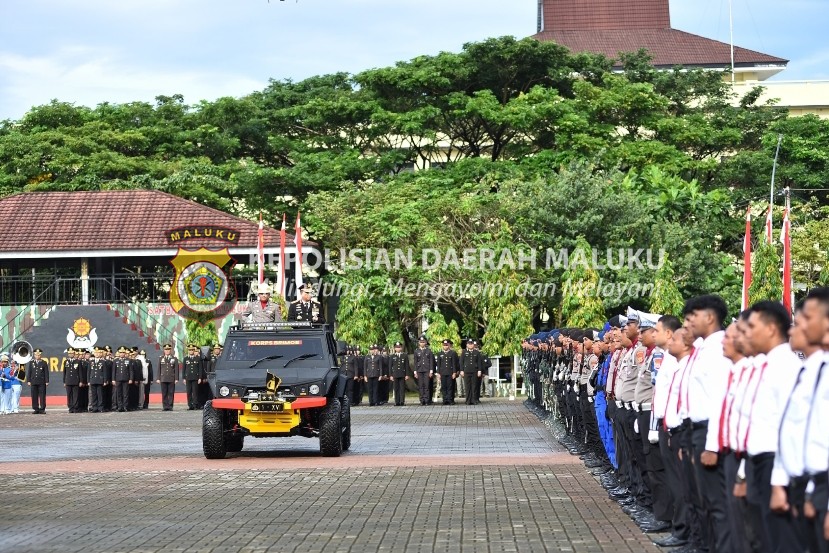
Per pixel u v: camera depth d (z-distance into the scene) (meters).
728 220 56.06
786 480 8.83
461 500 16.69
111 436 30.83
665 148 55.88
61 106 62.09
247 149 63.00
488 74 60.22
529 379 40.53
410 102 59.22
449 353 45.50
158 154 60.72
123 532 14.15
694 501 11.90
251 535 13.82
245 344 24.14
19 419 40.22
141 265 51.75
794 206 55.94
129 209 51.84
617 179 49.97
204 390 45.53
